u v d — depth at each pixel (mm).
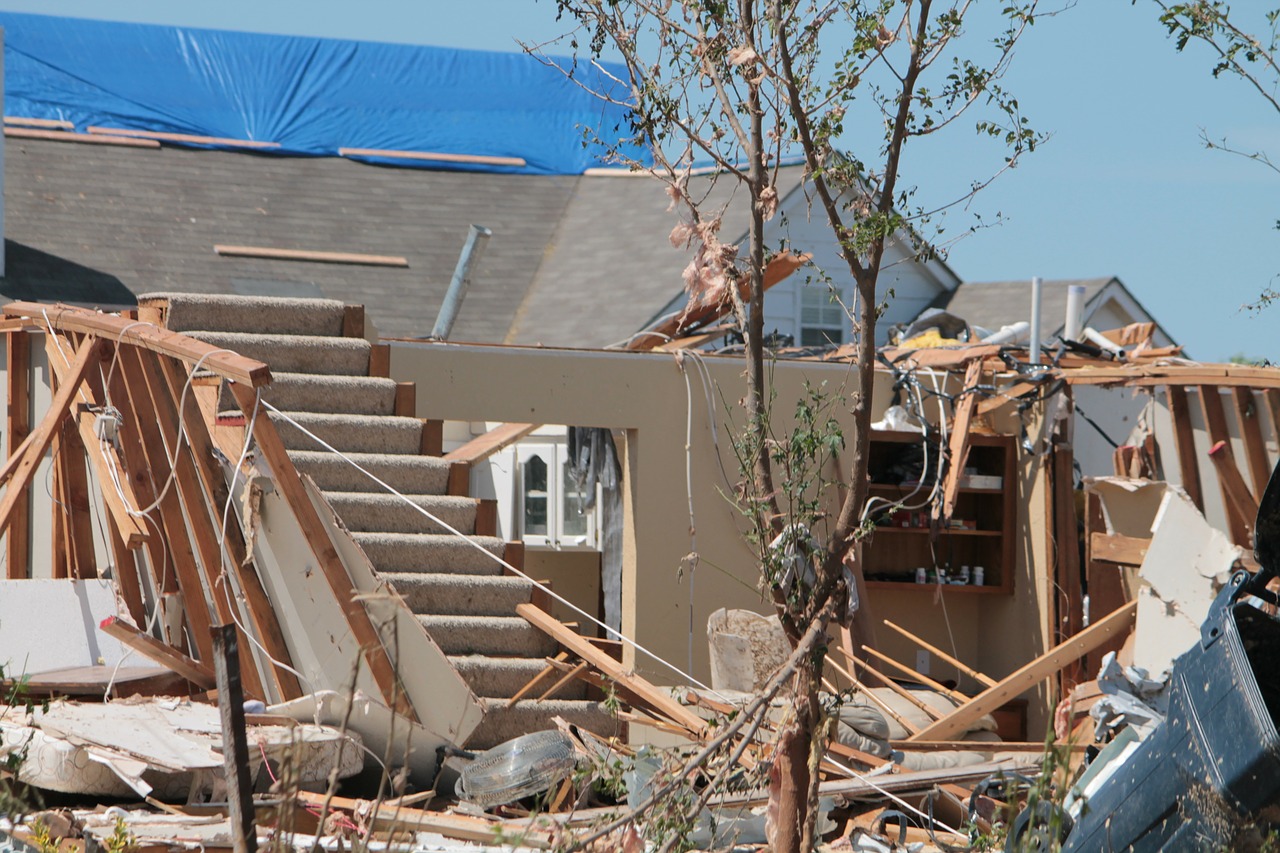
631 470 37531
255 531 27734
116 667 28203
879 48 18375
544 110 73250
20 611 30078
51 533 36125
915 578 41625
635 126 20000
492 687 29781
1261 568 16188
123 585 31172
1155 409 39719
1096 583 37938
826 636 18156
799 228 60156
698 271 20188
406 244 63594
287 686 28609
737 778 20219
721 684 33000
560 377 36656
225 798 23906
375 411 33812
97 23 70750
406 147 70125
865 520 18516
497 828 15875
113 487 29734
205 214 61812
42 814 20328
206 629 29375
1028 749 31250
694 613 37500
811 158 18328
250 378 27156
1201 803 15039
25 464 30578
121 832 19500
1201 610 32906
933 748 30953
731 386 38281
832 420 19047
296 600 28203
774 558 18328
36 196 59625
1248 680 14609
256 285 57656
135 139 65188
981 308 67062
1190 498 34438
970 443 40938
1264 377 34281
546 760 25391
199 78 70250
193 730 25297
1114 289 67500
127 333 30047
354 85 72250
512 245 64812
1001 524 41500
